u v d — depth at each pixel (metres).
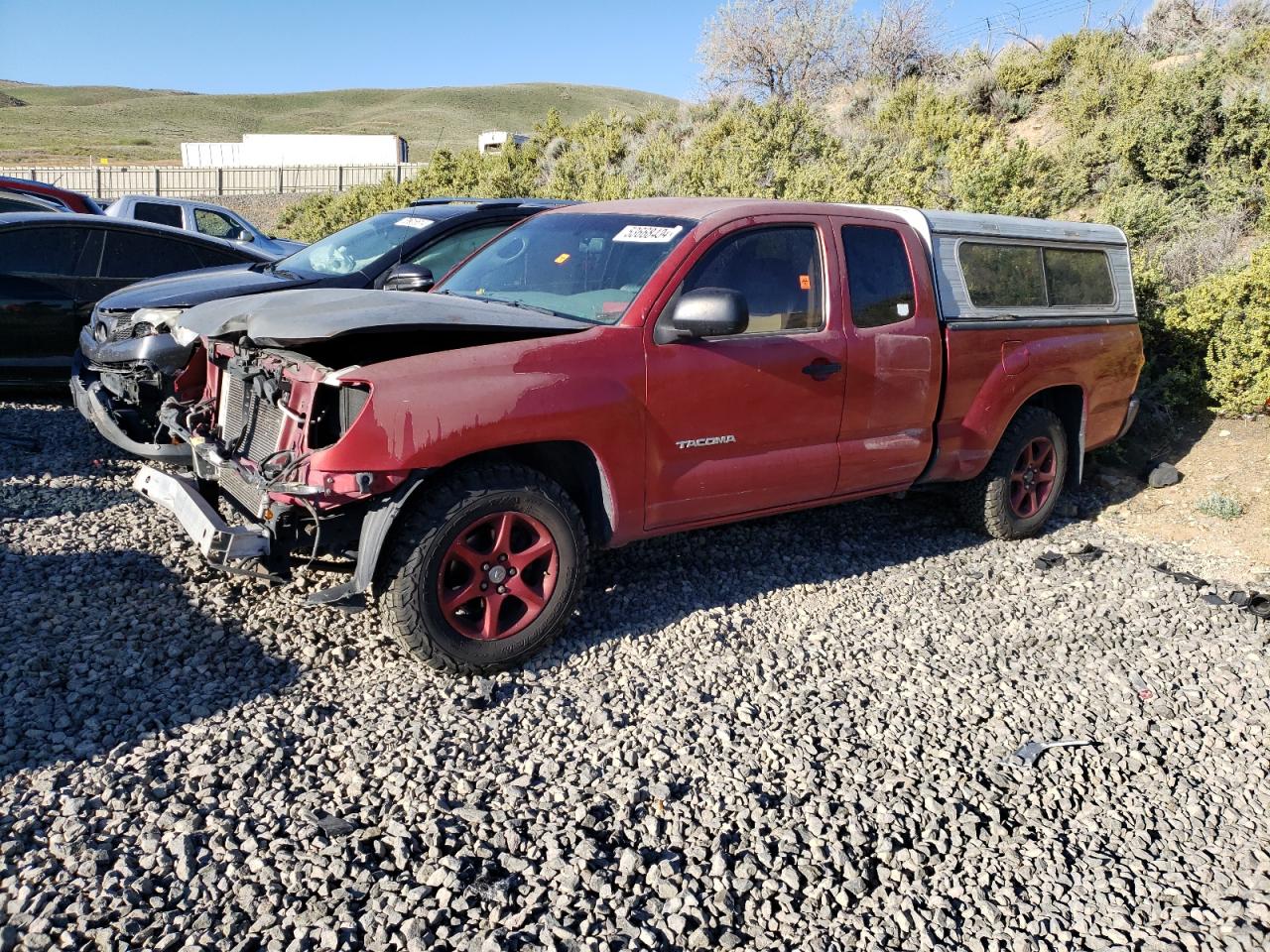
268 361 4.06
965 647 4.54
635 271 4.40
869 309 5.00
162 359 6.01
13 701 3.46
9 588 4.38
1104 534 6.43
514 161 21.45
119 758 3.20
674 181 16.20
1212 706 4.13
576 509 4.10
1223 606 5.16
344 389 3.71
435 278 7.20
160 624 4.18
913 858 3.03
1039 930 2.78
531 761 3.39
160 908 2.56
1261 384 7.60
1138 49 18.72
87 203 12.69
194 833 2.85
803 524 6.12
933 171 13.71
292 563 4.01
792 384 4.65
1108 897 2.94
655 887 2.82
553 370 3.96
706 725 3.70
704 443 4.43
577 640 4.36
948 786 3.41
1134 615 5.02
